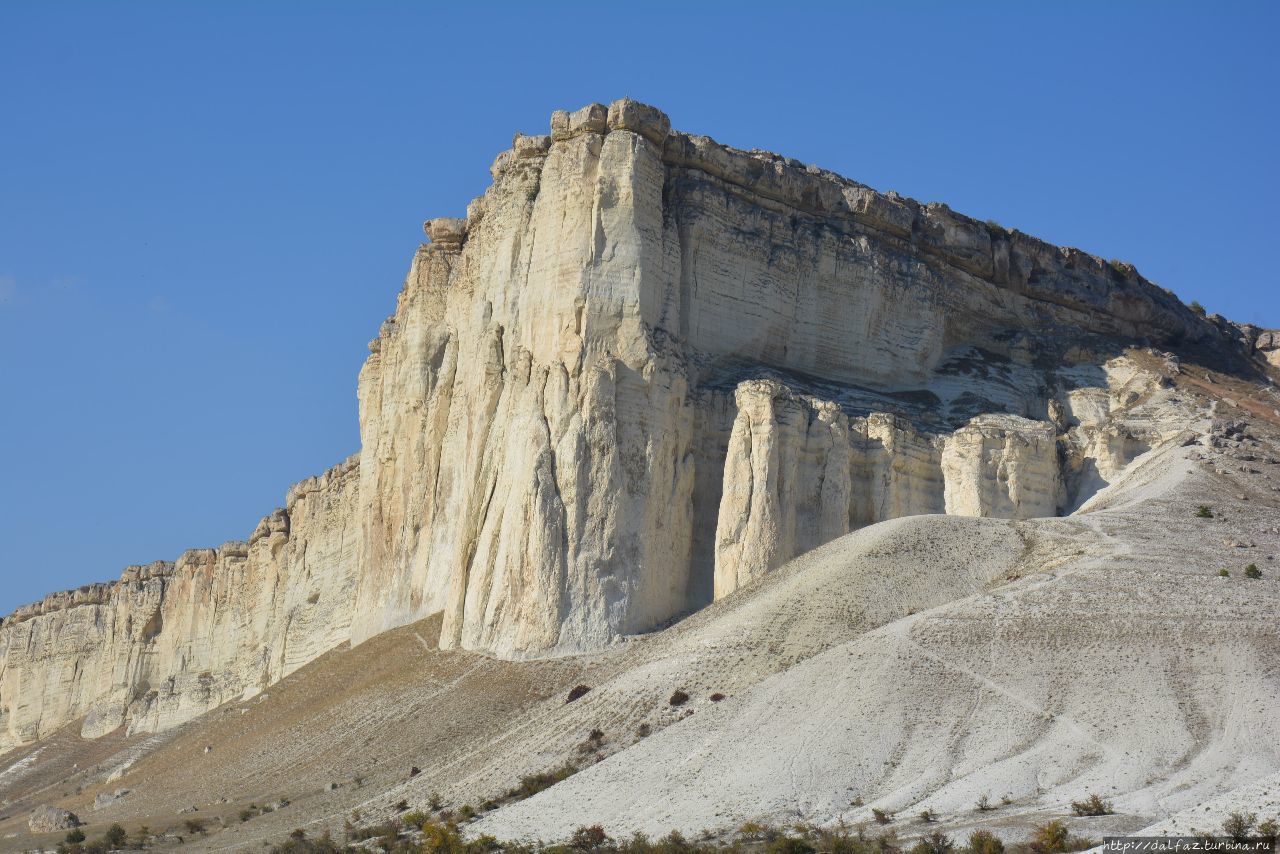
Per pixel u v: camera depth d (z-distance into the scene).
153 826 110.88
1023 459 128.62
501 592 121.56
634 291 126.94
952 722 83.88
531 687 113.12
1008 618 92.31
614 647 115.94
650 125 133.00
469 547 128.12
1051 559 104.50
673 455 125.00
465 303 145.12
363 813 98.81
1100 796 75.62
